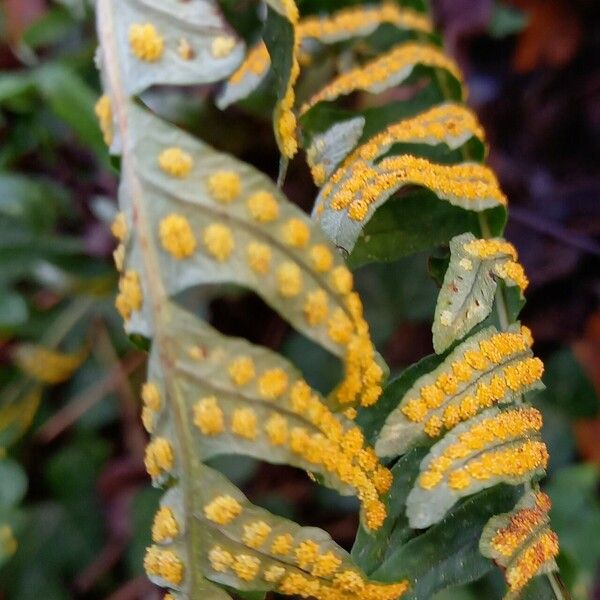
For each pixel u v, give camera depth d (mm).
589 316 168
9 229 170
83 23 182
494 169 182
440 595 141
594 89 181
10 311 165
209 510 105
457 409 111
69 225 182
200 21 109
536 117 184
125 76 108
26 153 187
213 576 106
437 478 108
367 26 135
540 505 114
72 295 176
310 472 107
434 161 129
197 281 104
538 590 114
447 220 123
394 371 160
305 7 143
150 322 104
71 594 157
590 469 152
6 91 157
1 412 166
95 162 185
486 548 110
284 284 104
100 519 161
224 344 104
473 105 186
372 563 112
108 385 170
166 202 105
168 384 104
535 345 170
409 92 162
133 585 153
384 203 122
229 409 104
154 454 105
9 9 197
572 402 161
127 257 106
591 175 179
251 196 105
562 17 178
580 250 172
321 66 146
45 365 170
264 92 152
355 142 121
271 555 106
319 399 106
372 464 109
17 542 158
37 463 169
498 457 110
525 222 175
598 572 149
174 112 166
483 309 114
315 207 117
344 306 106
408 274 164
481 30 177
